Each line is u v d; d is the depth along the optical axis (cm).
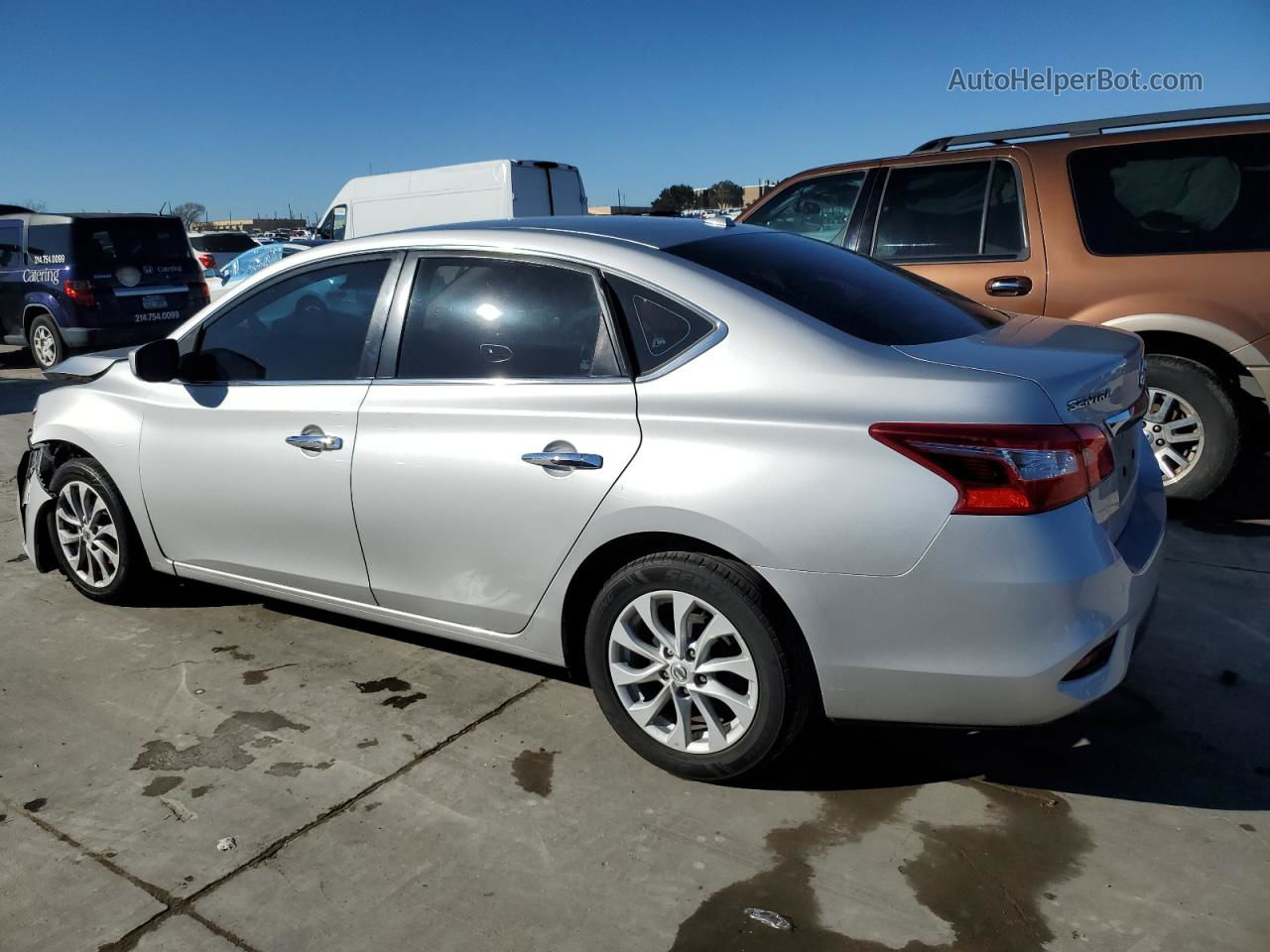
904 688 252
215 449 365
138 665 371
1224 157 480
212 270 1761
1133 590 259
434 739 315
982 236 526
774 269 305
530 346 303
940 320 304
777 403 260
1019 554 237
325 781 294
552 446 288
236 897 245
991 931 227
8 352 1436
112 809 282
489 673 359
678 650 278
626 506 273
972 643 242
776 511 253
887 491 244
